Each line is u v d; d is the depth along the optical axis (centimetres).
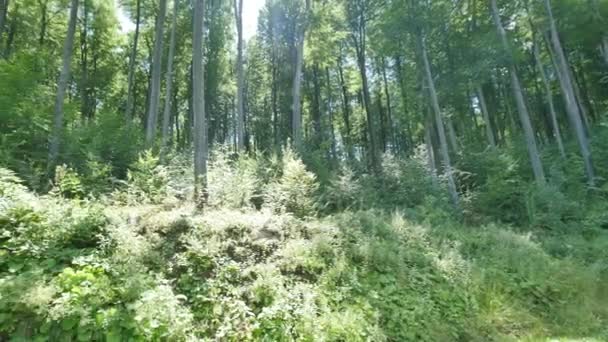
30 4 1909
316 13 1788
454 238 820
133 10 2186
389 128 2994
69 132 1020
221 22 2461
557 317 607
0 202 485
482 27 1830
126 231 493
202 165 859
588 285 675
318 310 484
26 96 1039
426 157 1408
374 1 1986
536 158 1498
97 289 396
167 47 2314
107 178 805
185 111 3091
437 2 1541
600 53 2252
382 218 816
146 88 2745
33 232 460
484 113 2002
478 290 623
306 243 599
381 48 1770
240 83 1666
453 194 1247
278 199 792
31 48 1903
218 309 444
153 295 400
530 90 2781
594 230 1035
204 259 507
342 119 3173
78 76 2392
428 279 620
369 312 504
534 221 1100
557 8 1773
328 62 2153
